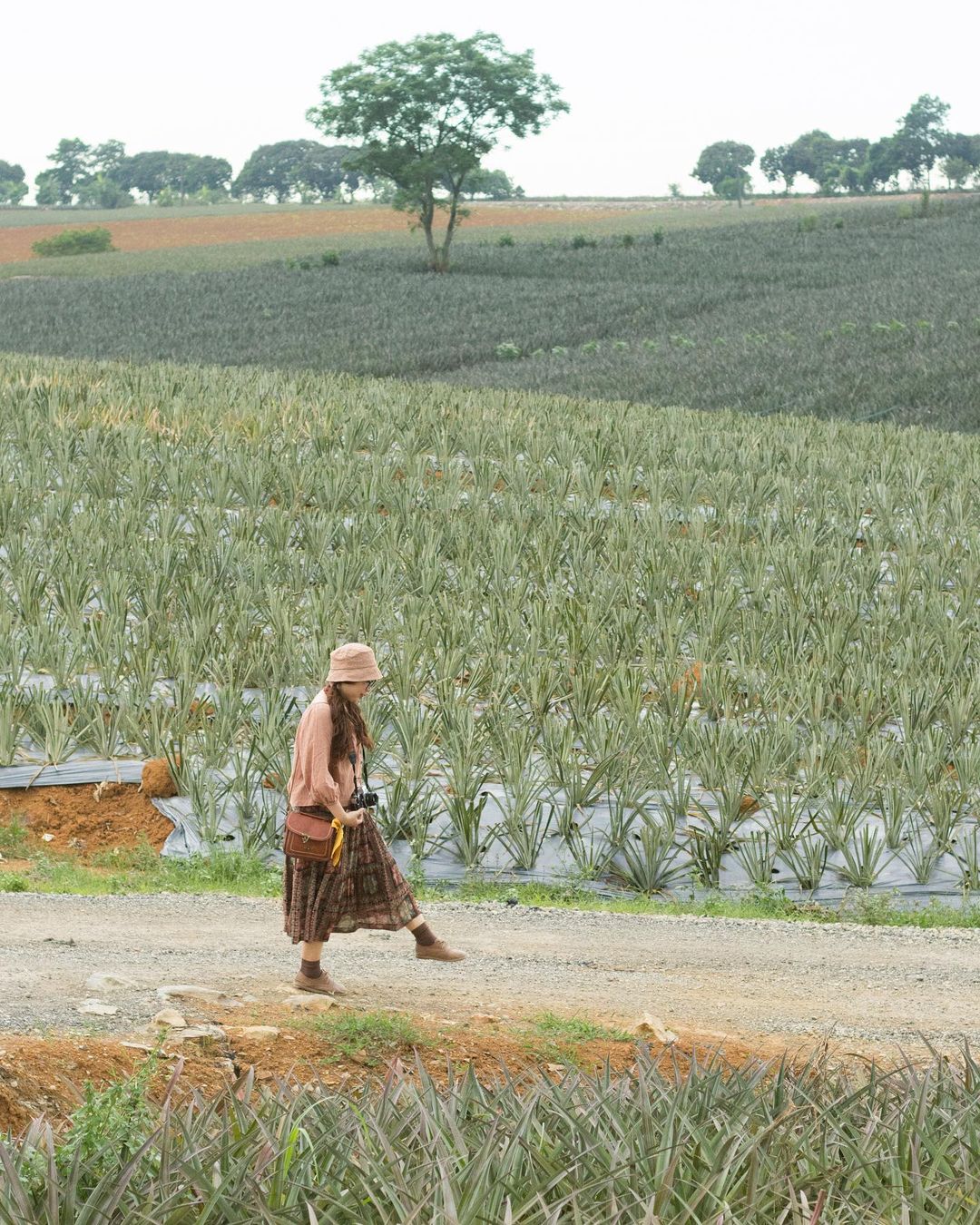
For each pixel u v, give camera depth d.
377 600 35.25
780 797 25.38
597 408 76.69
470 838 23.70
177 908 19.09
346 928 14.18
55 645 29.78
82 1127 9.02
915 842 25.20
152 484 47.62
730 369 124.38
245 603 33.69
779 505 53.69
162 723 26.86
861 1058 12.95
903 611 38.31
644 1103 9.89
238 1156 8.67
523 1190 8.51
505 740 26.56
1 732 25.59
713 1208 8.47
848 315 154.75
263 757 24.70
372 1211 8.31
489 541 42.06
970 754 27.00
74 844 23.78
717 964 17.98
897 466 61.03
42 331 164.50
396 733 27.47
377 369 135.38
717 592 37.16
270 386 72.56
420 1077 10.24
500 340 151.50
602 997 15.55
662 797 24.84
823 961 18.61
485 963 16.80
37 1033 11.39
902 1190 8.98
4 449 50.16
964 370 117.88
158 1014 12.22
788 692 30.58
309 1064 11.90
